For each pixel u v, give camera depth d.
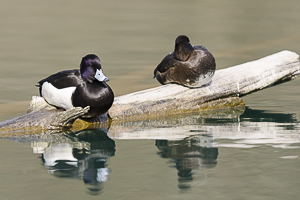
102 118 9.99
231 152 7.72
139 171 6.93
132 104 10.47
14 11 33.44
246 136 8.73
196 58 10.44
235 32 25.36
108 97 9.13
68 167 7.16
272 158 7.36
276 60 12.11
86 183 6.51
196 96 11.02
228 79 11.51
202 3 38.06
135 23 28.86
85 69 8.98
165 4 37.75
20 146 8.32
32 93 13.09
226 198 5.98
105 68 17.11
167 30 26.22
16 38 24.06
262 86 11.77
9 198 6.05
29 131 9.30
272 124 9.66
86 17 31.44
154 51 20.50
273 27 26.80
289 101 11.92
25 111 11.02
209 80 10.77
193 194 6.11
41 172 6.94
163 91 10.92
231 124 9.76
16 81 14.83
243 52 20.17
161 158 7.50
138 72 16.34
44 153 7.88
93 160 7.48
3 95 12.84
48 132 9.31
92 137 8.91
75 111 9.12
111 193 6.18
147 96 10.74
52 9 34.91
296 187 6.27
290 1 38.25
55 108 9.89
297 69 12.13
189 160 7.37
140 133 9.15
